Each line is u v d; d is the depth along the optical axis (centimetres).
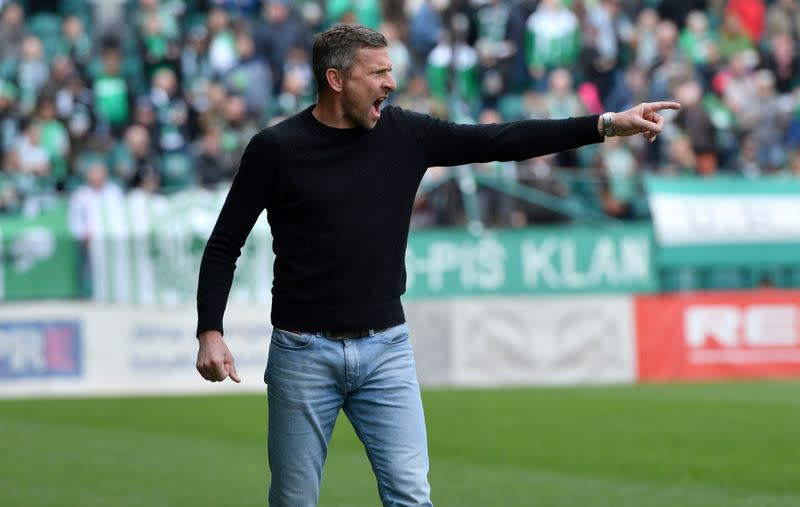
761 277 2962
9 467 1644
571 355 2795
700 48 3703
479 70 3450
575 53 3459
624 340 2820
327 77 789
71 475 1580
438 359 2764
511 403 2370
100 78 3166
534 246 2866
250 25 3578
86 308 2662
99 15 3500
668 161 3259
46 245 2661
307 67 3378
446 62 3453
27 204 2697
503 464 1662
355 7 3550
